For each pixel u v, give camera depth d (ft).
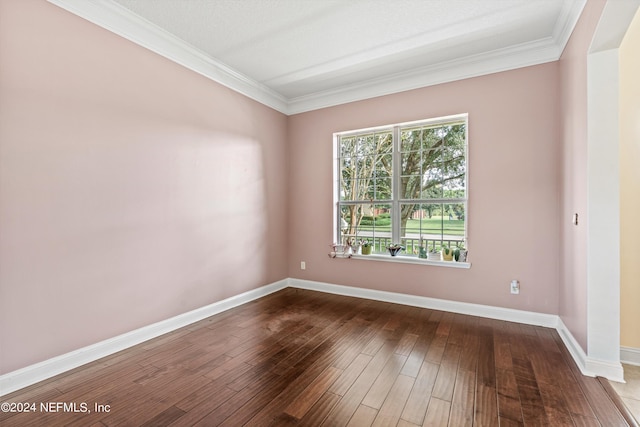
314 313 10.93
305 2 7.68
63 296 7.04
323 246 13.89
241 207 12.07
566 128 8.53
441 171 11.58
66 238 7.09
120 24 8.06
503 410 5.65
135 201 8.50
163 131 9.24
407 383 6.55
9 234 6.25
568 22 8.04
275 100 13.85
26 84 6.47
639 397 6.07
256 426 5.27
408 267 11.85
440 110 11.16
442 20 8.43
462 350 8.04
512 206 10.05
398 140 12.40
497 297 10.29
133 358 7.65
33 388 6.34
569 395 6.08
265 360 7.55
